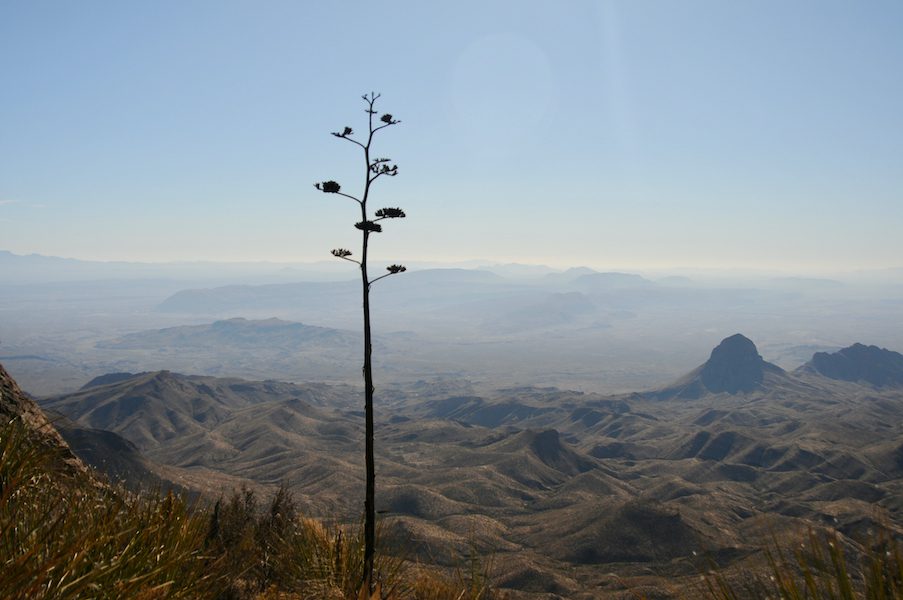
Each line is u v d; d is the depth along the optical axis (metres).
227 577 4.81
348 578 5.54
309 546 5.77
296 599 5.34
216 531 5.34
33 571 3.26
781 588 2.36
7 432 4.74
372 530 5.57
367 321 6.17
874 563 2.36
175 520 4.52
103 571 3.50
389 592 5.32
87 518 4.13
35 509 4.14
